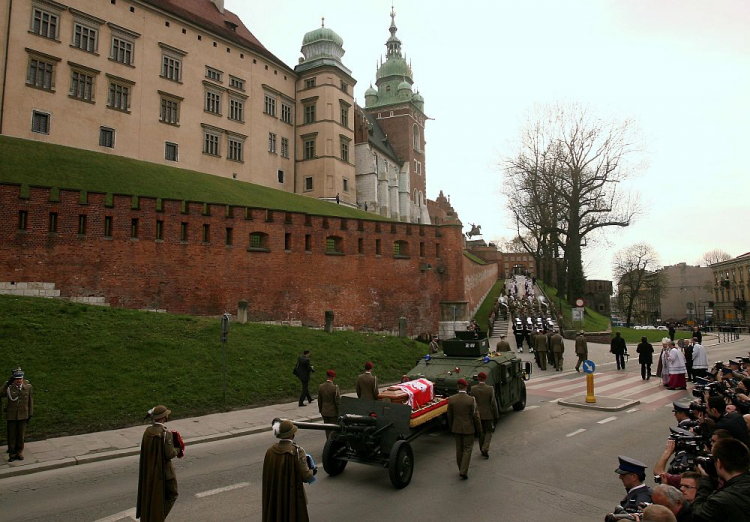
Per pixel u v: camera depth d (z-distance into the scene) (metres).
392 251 33.69
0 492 8.84
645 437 12.18
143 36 44.81
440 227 36.53
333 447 9.66
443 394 13.02
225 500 8.33
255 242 29.20
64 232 22.61
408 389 11.28
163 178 35.72
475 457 10.83
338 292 31.06
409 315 33.81
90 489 8.99
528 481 9.16
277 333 22.66
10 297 18.83
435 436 12.93
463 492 8.64
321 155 60.59
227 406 15.84
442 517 7.54
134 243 24.47
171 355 17.75
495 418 10.88
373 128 85.75
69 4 39.44
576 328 39.06
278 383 18.25
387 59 97.75
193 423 13.98
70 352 16.05
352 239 32.12
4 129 35.12
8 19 35.78
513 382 15.16
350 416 9.45
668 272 114.44
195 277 26.12
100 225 23.58
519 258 118.06
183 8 51.12
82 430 12.69
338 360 21.73
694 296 111.81
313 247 30.45
